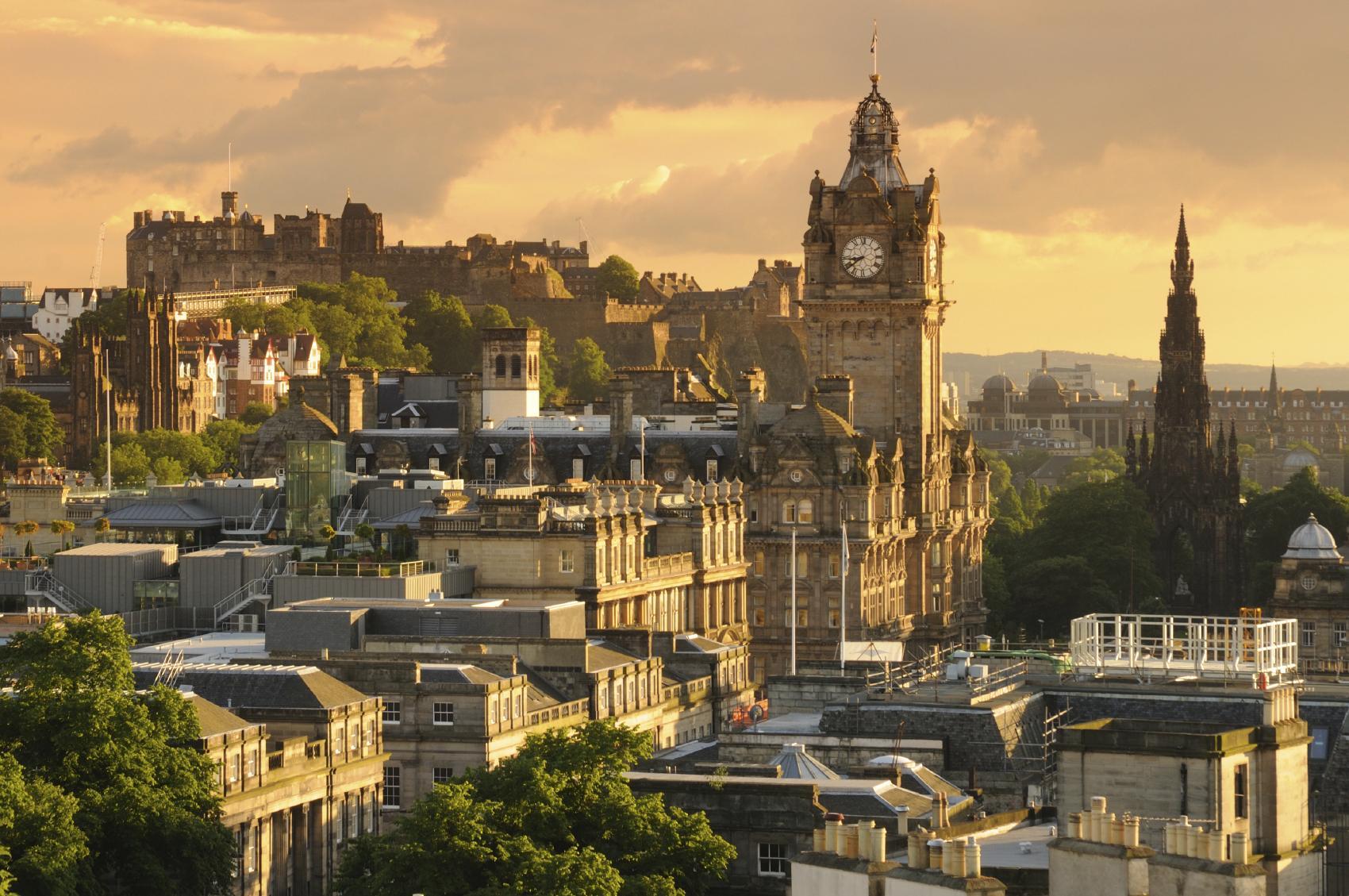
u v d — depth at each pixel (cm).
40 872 19525
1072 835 15312
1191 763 17800
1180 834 15038
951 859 15238
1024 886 15788
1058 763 18262
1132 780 17900
